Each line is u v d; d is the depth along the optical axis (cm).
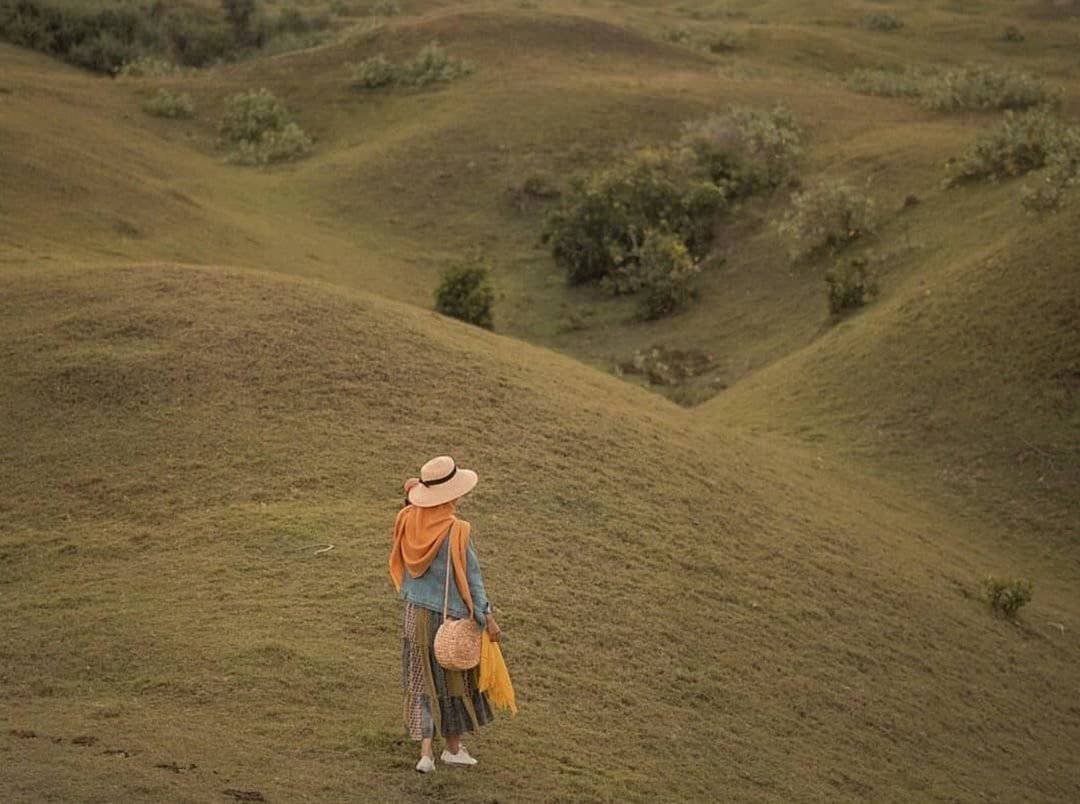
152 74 6600
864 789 1095
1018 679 1596
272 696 902
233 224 3906
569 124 5316
